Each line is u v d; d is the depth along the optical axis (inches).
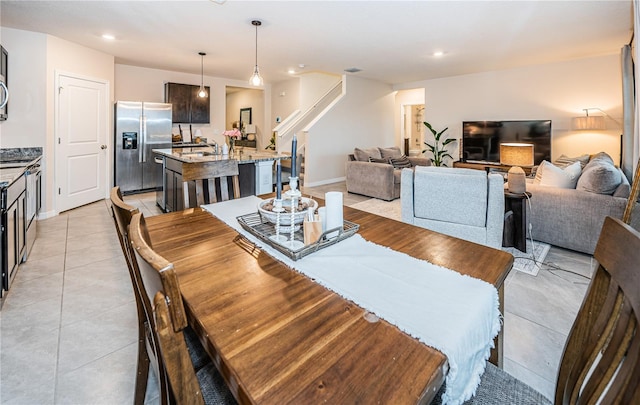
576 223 119.5
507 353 68.6
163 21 148.1
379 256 46.0
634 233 26.2
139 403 51.1
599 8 131.2
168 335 23.9
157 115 231.1
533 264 112.7
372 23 148.6
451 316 32.0
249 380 24.1
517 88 243.9
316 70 262.2
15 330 74.7
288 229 55.2
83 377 61.2
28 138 160.7
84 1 127.2
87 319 79.7
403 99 346.3
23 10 135.5
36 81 161.6
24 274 102.7
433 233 56.5
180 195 155.6
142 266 27.4
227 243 50.5
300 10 134.4
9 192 89.7
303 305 33.7
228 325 30.4
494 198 95.6
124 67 248.2
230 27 155.0
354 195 235.5
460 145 278.2
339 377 24.5
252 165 161.2
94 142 197.6
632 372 21.9
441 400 31.2
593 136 214.8
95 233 143.9
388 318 31.5
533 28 154.5
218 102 303.1
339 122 285.1
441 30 157.4
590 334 30.3
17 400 55.6
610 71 205.6
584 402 27.6
